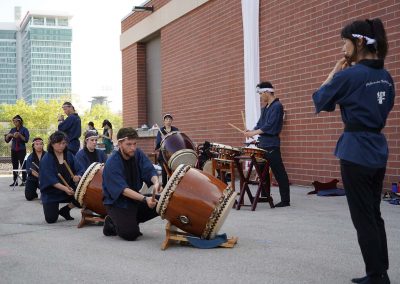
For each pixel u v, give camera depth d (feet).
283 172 26.89
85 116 210.38
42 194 24.17
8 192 39.73
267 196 26.50
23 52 505.25
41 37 476.95
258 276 14.34
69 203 24.77
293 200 28.89
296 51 35.60
